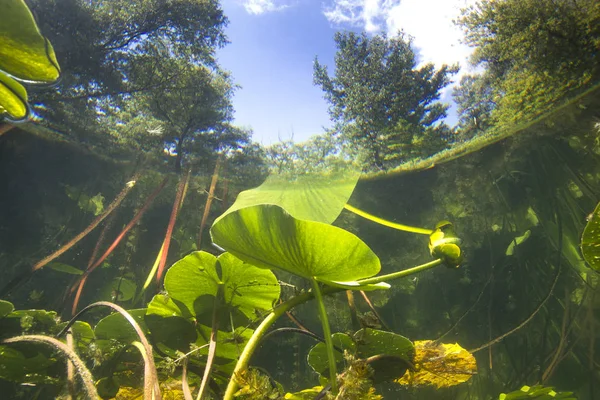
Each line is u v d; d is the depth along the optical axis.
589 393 2.46
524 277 2.96
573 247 2.99
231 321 0.77
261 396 0.52
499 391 2.57
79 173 3.18
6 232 2.46
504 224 3.41
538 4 7.57
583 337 2.66
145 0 12.25
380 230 3.60
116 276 2.37
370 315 0.74
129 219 2.74
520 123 4.03
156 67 13.59
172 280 0.75
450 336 2.83
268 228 0.50
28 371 0.83
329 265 0.51
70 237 2.62
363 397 0.51
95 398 0.52
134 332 0.82
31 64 0.38
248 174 4.66
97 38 11.58
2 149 2.63
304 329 0.83
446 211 3.95
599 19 6.90
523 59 8.33
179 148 8.02
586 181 3.46
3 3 0.33
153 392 0.52
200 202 2.92
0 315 0.81
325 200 0.53
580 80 6.91
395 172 4.15
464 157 4.06
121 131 8.96
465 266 3.10
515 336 2.77
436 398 2.14
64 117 8.38
